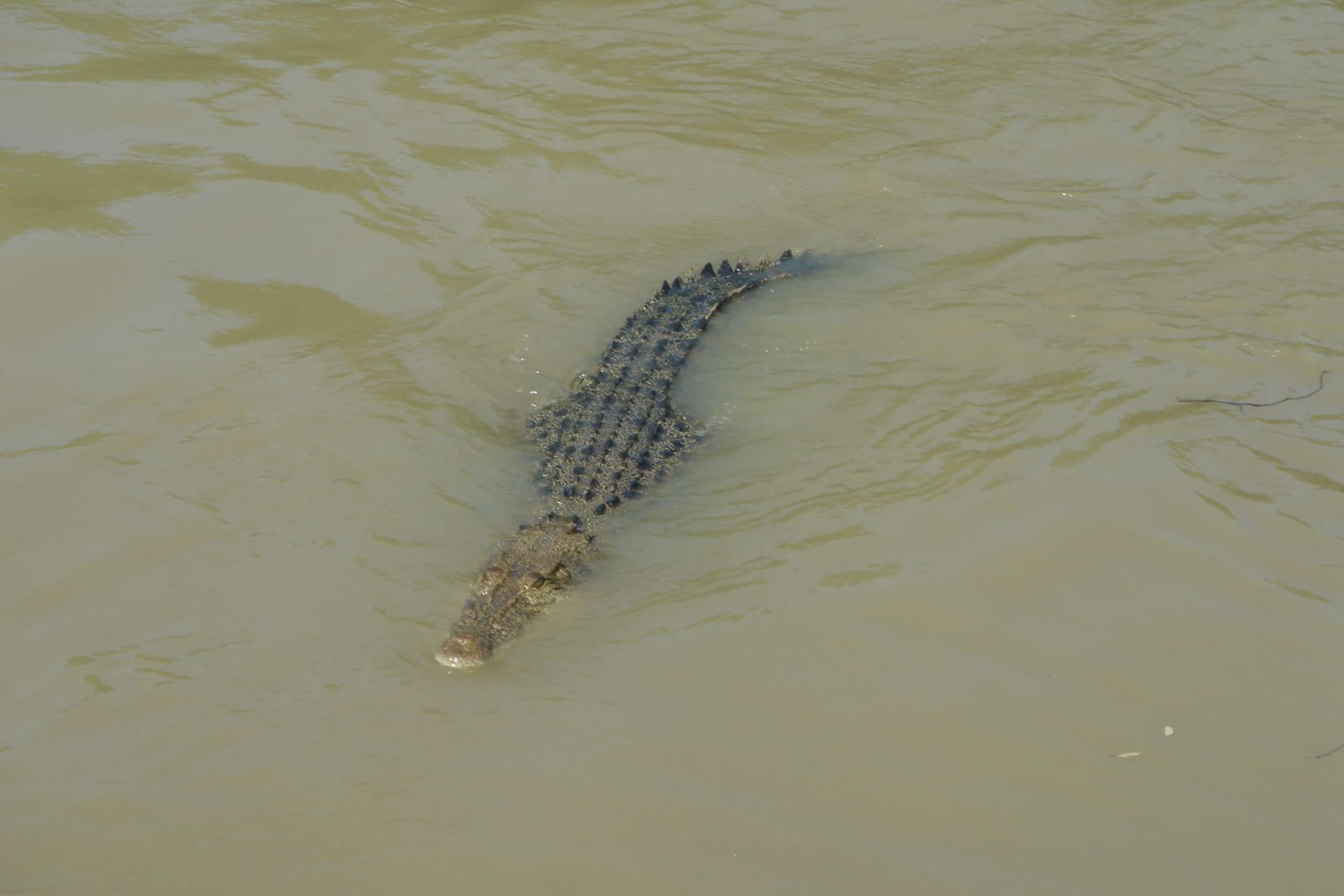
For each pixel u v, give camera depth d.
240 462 8.16
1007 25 14.27
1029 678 6.65
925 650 6.85
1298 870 5.58
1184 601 7.08
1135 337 9.49
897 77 13.37
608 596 7.45
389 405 8.80
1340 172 11.71
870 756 6.25
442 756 6.29
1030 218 11.20
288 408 8.66
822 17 14.38
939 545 7.57
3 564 7.27
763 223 11.27
